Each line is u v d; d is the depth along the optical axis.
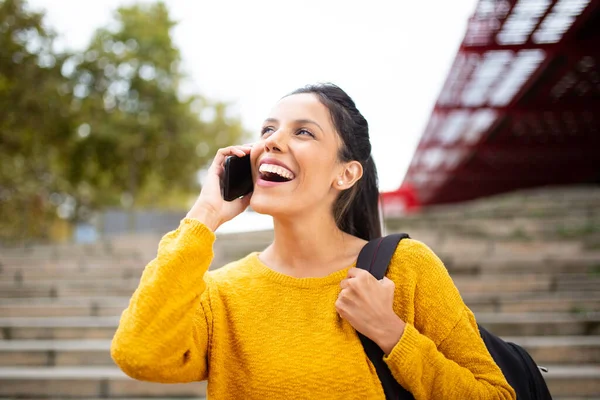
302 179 1.33
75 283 6.40
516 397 1.38
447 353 1.30
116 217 18.11
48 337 4.83
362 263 1.35
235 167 1.37
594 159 23.48
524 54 10.88
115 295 6.21
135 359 1.17
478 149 19.88
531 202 12.56
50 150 19.03
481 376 1.27
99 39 21.45
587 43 10.38
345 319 1.27
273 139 1.33
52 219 23.22
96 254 8.96
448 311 1.31
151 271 1.25
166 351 1.18
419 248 1.37
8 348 4.41
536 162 24.73
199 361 1.30
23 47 15.23
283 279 1.34
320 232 1.40
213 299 1.34
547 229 9.41
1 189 18.45
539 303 4.98
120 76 21.19
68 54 16.78
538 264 6.13
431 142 19.66
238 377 1.27
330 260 1.40
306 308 1.30
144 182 22.53
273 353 1.25
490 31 10.21
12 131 15.24
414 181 28.62
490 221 10.05
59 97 15.97
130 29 21.75
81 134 19.77
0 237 18.48
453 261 6.16
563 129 18.38
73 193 24.92
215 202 1.36
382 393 1.23
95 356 4.34
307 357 1.23
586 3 9.02
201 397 3.83
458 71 12.04
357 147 1.42
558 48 10.51
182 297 1.21
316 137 1.35
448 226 10.28
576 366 4.01
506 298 5.14
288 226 1.37
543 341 4.28
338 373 1.22
